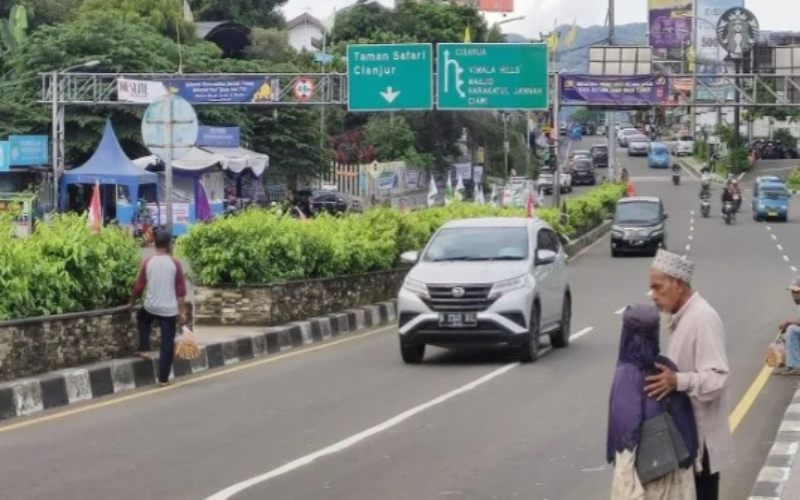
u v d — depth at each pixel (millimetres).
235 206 52688
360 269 27359
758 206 68250
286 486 10484
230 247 22469
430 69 47156
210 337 20375
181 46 64812
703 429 7047
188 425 13633
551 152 52719
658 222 49625
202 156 52188
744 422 13898
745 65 77500
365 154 73938
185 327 17062
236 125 62312
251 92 47469
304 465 11375
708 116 143500
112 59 60000
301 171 66625
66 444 12492
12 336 14906
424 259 19922
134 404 15227
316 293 24594
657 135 149125
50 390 14992
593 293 33281
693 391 6801
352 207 60938
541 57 47250
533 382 17000
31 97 59625
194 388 16703
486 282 18750
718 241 55375
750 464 11555
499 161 84250
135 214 45656
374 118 77125
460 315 18672
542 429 13320
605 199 68625
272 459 11688
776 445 12055
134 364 16875
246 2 98812
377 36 80062
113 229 18391
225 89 47625
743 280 36625
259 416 14250
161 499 9984
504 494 10234
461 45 47188
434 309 18766
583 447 12305
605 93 50688
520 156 86625
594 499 10055
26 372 15188
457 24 85812
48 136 57000
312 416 14234
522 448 12258
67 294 16547
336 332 24266
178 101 21703
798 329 17734
